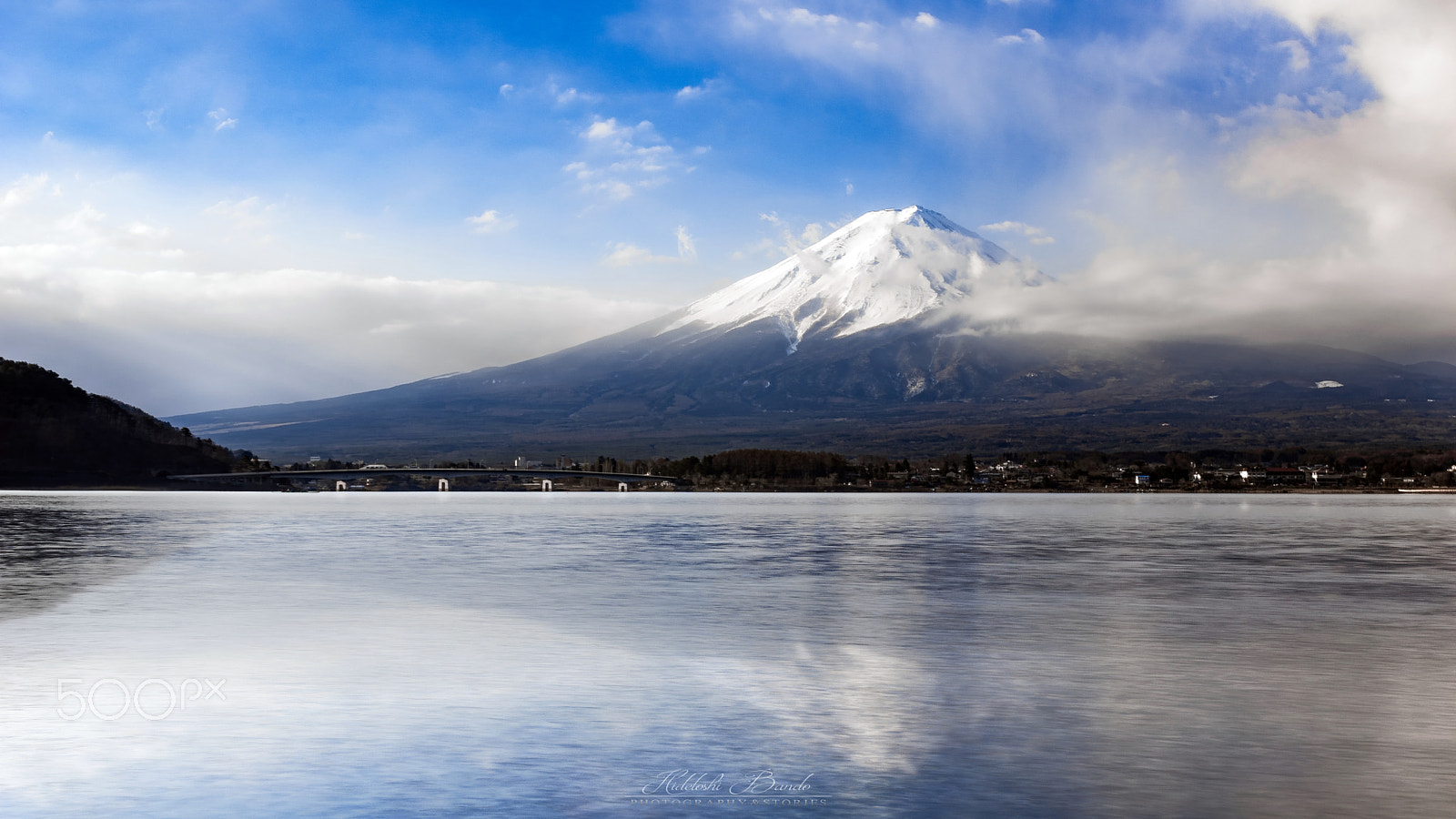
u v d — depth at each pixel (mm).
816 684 33750
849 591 60844
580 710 30125
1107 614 50938
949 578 68750
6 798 22469
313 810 21781
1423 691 33031
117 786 23203
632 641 42188
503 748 26125
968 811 21750
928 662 37531
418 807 21922
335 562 79250
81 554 86562
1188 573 72688
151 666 36469
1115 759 25250
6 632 44375
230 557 84062
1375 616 50938
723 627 45969
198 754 25516
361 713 29578
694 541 106375
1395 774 24078
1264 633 45031
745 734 27469
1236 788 23125
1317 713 29969
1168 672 36125
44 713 29656
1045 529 135250
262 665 36719
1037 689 33094
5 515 161125
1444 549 98812
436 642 41625
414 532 121812
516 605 53594
